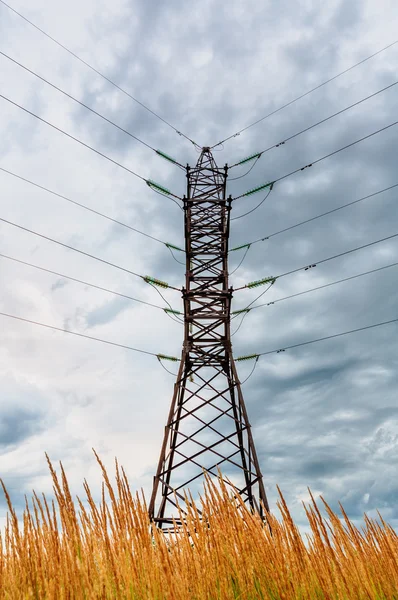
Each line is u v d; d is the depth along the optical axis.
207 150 32.09
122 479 4.63
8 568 4.38
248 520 5.08
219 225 28.38
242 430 22.73
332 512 5.45
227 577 4.81
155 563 4.38
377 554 5.45
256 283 26.14
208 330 25.56
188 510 4.88
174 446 22.61
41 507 4.36
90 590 3.95
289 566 4.77
